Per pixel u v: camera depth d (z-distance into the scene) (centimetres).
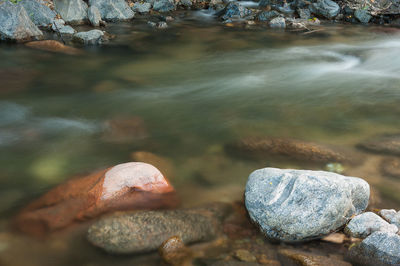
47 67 405
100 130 280
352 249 193
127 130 281
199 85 365
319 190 198
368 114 300
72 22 563
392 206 215
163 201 215
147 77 389
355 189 205
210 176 237
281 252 193
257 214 201
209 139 271
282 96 333
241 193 225
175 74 400
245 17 669
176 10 718
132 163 225
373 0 686
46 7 543
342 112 303
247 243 197
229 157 252
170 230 198
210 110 310
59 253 191
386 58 455
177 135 276
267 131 279
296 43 534
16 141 265
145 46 504
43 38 494
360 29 611
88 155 253
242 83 369
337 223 200
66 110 306
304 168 241
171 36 557
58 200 213
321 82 369
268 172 211
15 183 229
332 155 248
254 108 312
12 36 463
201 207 214
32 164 244
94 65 420
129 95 336
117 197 212
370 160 246
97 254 191
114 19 613
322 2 683
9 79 364
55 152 255
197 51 490
